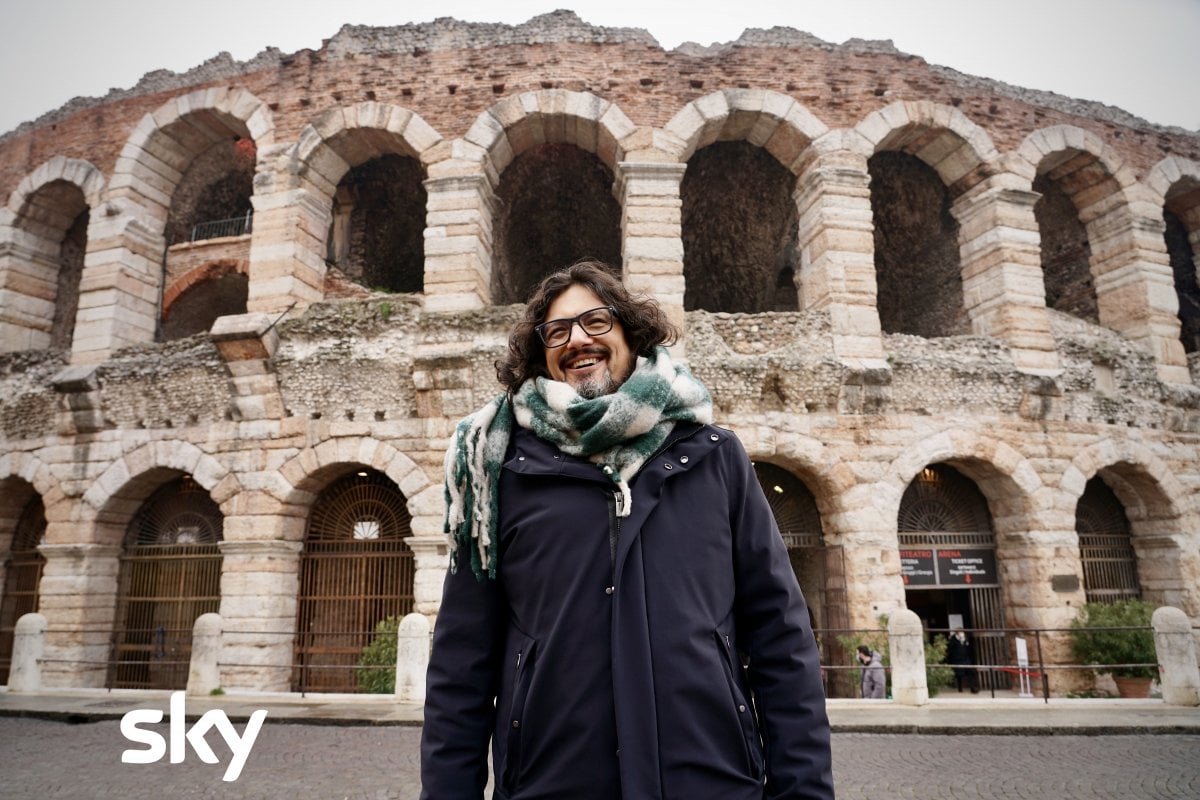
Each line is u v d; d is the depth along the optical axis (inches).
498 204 789.2
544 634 99.7
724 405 669.9
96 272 781.3
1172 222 944.9
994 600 724.0
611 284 125.3
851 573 653.9
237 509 671.8
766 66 756.6
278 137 754.8
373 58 762.2
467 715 105.4
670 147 725.3
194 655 585.6
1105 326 823.1
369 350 679.1
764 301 1085.1
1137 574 778.8
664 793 89.3
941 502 748.0
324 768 371.2
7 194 857.5
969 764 376.5
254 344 673.0
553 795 92.3
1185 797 319.3
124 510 733.3
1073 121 815.1
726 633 101.7
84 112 845.8
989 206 769.6
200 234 970.7
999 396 705.6
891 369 687.7
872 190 913.5
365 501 711.7
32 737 453.4
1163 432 759.7
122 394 721.0
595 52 748.0
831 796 94.9
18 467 743.1
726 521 108.7
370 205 966.4
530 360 124.6
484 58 750.5
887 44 791.1
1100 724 453.7
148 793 333.7
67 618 693.9
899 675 527.5
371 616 684.7
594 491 105.3
